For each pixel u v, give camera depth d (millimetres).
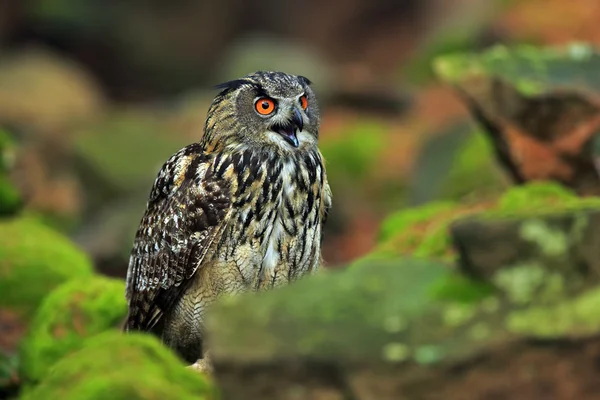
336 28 48438
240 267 9375
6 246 12102
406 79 34188
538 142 13438
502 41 29109
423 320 5766
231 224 9336
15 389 9992
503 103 13500
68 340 9680
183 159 9789
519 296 5758
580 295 5688
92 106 35781
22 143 29750
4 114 32812
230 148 9469
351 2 49594
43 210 24531
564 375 5465
